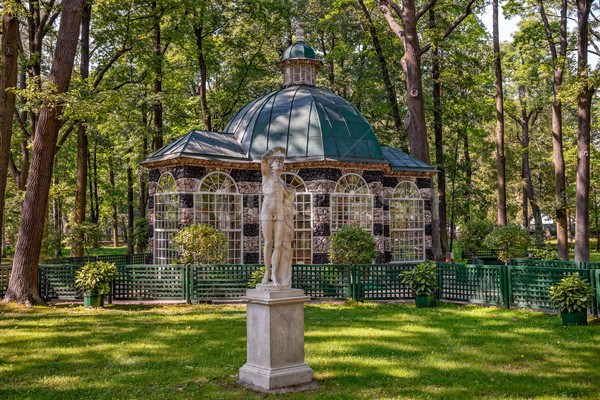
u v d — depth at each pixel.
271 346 7.32
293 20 33.59
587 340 10.07
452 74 31.20
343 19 30.52
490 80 38.22
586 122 20.62
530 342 10.04
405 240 24.42
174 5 25.36
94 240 22.47
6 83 15.24
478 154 45.19
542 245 32.66
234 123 23.38
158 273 15.84
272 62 34.59
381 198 21.45
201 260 16.72
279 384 7.25
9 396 7.02
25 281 15.12
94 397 7.00
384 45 31.14
